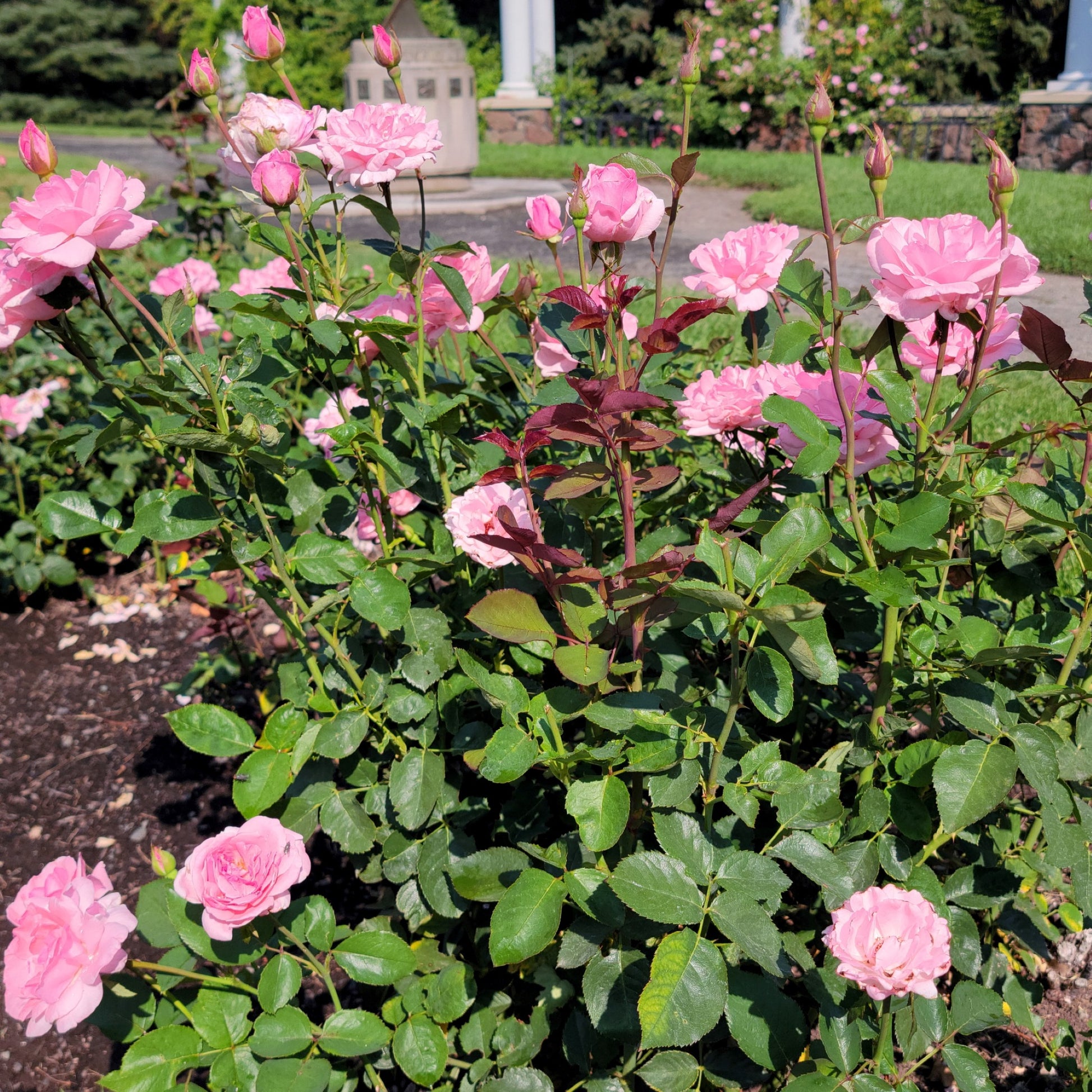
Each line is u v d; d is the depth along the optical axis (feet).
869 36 44.50
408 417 5.69
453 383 6.67
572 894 4.81
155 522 5.50
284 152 5.65
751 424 5.76
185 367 5.64
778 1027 4.68
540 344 6.22
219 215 17.25
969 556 6.74
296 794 6.02
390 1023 5.63
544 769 5.91
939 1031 5.06
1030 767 4.61
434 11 66.54
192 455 5.58
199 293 12.44
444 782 6.00
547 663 6.54
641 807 5.46
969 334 5.51
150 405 5.95
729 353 9.58
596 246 5.24
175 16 82.74
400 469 6.13
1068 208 24.86
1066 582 8.92
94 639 12.84
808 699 6.57
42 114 89.35
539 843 6.42
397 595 5.51
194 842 9.51
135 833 9.67
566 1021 6.23
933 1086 6.34
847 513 5.47
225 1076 4.83
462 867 5.41
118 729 11.13
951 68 53.16
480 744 5.74
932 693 5.33
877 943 4.10
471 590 6.48
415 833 6.13
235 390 5.59
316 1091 4.74
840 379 5.17
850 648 6.18
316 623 6.22
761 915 4.36
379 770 6.51
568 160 42.14
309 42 58.08
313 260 6.29
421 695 5.89
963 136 41.32
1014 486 5.31
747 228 5.53
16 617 13.30
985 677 5.43
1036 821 6.28
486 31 73.05
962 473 6.19
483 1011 5.86
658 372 6.63
